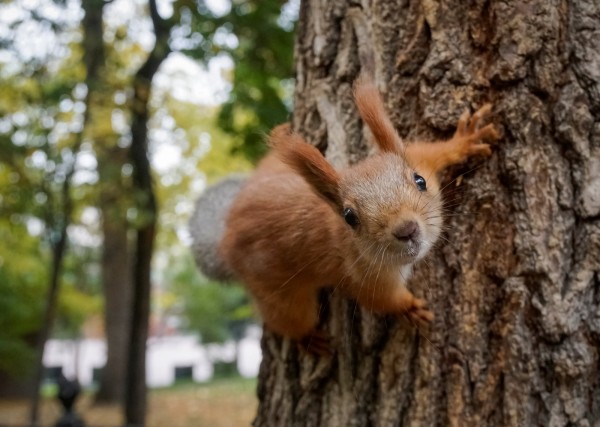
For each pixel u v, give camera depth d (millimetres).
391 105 316
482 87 296
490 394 283
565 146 283
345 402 316
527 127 286
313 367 329
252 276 333
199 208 439
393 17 320
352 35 336
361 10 333
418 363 298
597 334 272
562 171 282
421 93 307
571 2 287
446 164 295
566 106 283
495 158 292
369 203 282
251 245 331
